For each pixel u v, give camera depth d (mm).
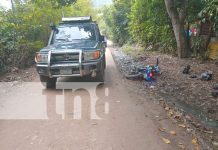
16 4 14836
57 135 5199
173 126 5641
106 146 4711
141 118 6023
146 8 18734
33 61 13922
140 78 10188
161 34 19188
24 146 4793
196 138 5109
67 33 9703
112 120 5902
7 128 5605
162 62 14328
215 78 10062
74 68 8117
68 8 23062
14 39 12484
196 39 15445
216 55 13875
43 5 16438
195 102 7699
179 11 14992
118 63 15438
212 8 13273
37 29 14953
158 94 8391
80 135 5172
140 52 21047
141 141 4895
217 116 6660
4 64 11445
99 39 9711
